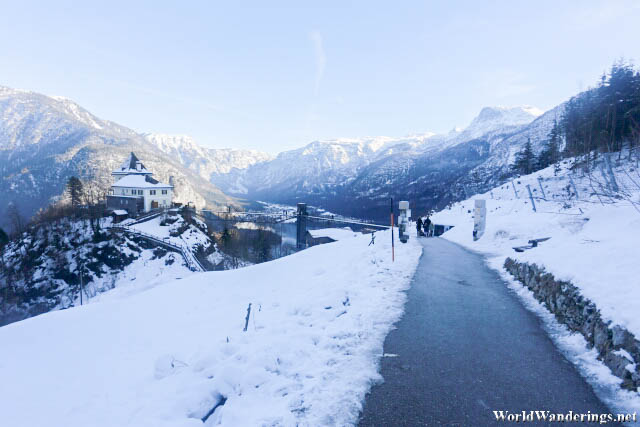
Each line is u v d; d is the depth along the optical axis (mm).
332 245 25688
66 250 70375
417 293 9820
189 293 18953
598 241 8969
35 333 12461
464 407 4398
